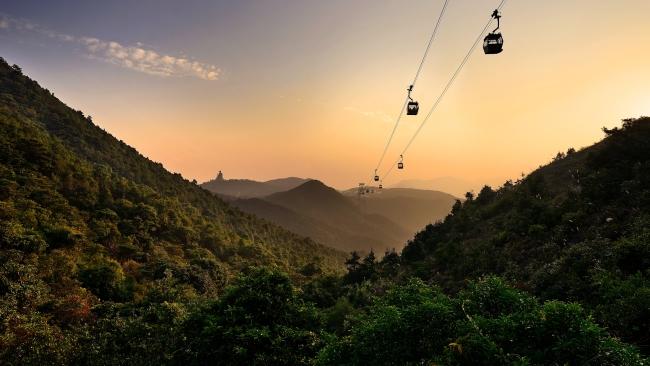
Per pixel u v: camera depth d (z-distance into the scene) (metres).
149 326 26.11
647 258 18.97
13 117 91.50
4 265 36.91
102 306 38.19
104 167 111.81
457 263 42.31
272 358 15.33
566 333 8.13
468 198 70.25
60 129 134.12
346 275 68.12
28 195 61.25
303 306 18.91
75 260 50.31
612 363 7.48
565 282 21.88
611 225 26.70
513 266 31.62
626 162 34.47
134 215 84.81
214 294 60.59
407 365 9.31
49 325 30.50
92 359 23.28
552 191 46.28
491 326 9.05
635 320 13.91
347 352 11.35
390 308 10.54
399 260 64.81
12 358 22.86
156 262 65.81
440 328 9.84
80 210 72.81
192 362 16.11
